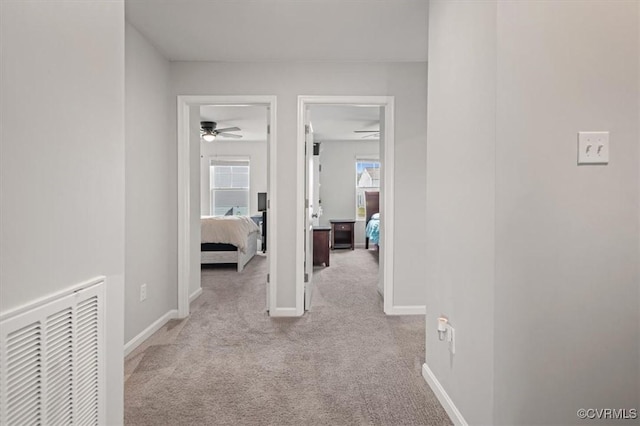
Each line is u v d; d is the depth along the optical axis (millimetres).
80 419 1232
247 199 8680
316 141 8500
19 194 985
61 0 1141
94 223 1329
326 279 5062
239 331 3062
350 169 8672
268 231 3555
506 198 1360
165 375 2277
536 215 1368
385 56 3328
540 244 1367
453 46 1800
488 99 1417
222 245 5770
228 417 1828
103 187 1386
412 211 3490
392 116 3455
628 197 1372
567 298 1375
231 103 3453
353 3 2436
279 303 3475
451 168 1830
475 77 1540
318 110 5418
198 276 4258
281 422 1789
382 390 2092
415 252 3500
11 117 957
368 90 3455
